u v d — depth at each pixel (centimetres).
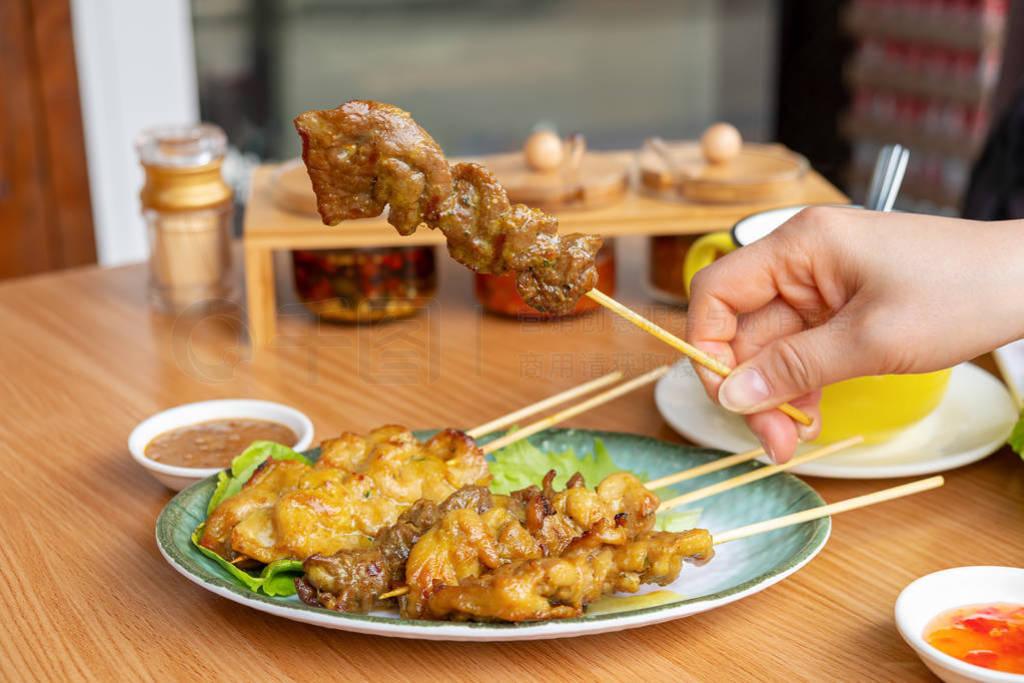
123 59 160
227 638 64
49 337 96
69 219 163
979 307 66
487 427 74
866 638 63
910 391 75
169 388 88
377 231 94
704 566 68
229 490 70
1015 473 76
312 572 63
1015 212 118
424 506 66
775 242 71
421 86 215
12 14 151
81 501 75
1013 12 126
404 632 60
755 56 231
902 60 164
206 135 99
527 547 64
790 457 72
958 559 69
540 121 229
